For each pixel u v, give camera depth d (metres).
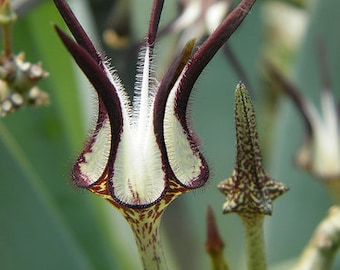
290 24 0.33
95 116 0.15
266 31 0.33
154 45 0.15
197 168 0.15
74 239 0.22
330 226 0.18
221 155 0.27
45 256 0.21
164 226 0.27
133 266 0.23
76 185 0.15
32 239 0.21
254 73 0.27
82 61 0.14
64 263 0.21
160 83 0.15
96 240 0.23
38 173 0.23
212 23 0.21
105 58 0.15
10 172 0.21
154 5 0.15
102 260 0.23
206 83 0.27
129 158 0.15
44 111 0.23
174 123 0.15
